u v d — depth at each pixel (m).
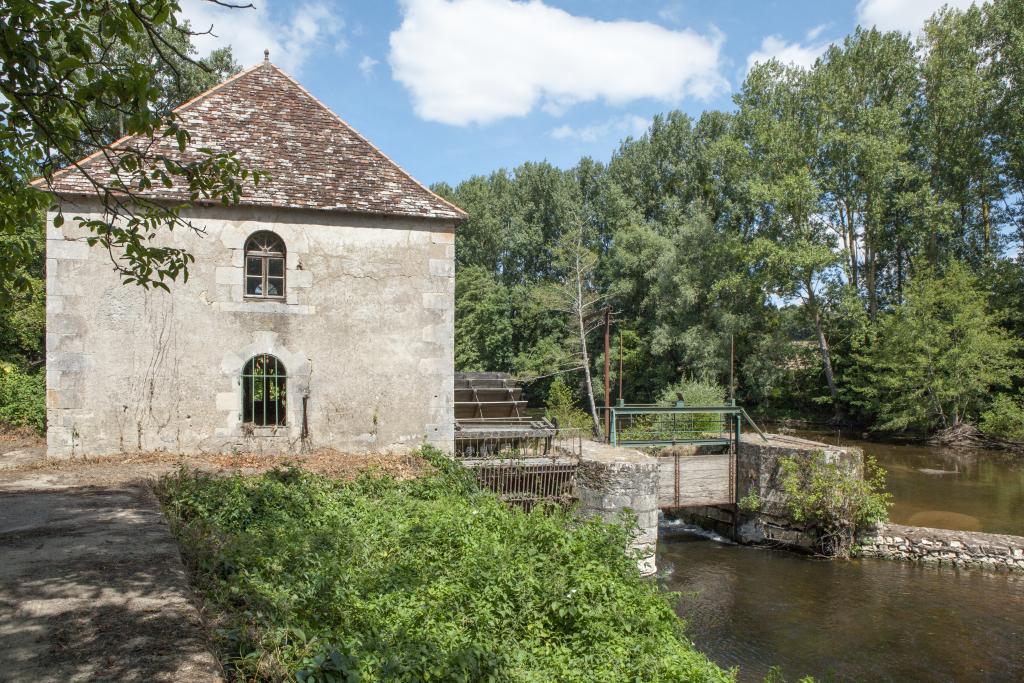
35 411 13.95
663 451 17.52
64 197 10.57
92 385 10.85
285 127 12.68
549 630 6.32
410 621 5.61
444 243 12.52
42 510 6.86
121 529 6.11
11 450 11.56
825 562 13.77
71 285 10.76
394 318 12.24
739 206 35.91
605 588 6.92
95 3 4.56
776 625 10.55
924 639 10.00
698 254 33.06
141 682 3.24
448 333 12.52
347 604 5.57
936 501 17.62
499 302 40.00
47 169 5.30
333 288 11.92
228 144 12.04
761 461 15.24
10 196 5.26
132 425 11.01
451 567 6.95
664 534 16.33
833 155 30.02
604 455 14.15
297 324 11.74
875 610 11.11
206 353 11.31
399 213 12.05
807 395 33.91
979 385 25.28
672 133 40.69
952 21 30.28
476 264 42.59
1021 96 27.22
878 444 27.11
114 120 17.98
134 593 4.47
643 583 7.95
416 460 11.88
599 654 6.05
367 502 9.38
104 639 3.74
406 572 6.65
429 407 12.41
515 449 15.12
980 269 29.22
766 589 12.15
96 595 4.41
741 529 15.61
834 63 31.39
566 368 35.72
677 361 35.00
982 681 8.80
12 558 5.17
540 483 13.55
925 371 26.72
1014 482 19.83
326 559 6.44
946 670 9.09
